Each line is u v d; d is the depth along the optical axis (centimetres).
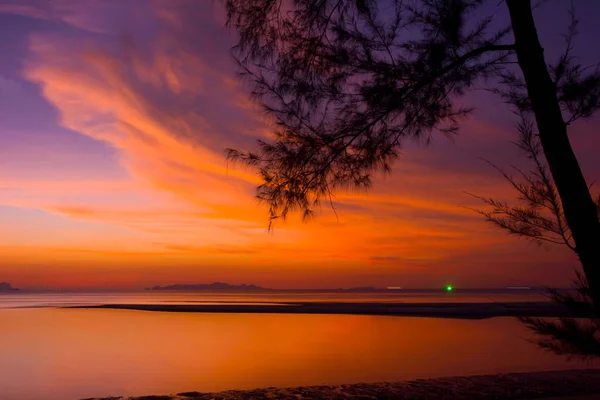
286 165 481
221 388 1036
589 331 373
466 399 643
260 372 1234
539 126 427
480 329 2480
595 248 395
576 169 413
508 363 1327
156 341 1997
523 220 418
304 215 490
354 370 1247
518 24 436
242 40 470
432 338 2053
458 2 436
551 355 1490
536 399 613
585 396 629
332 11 465
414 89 466
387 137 493
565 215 408
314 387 759
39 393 1005
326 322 3078
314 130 483
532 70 430
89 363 1412
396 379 1106
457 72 460
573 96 434
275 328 2612
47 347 1802
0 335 2266
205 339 2062
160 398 685
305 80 477
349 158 494
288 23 475
